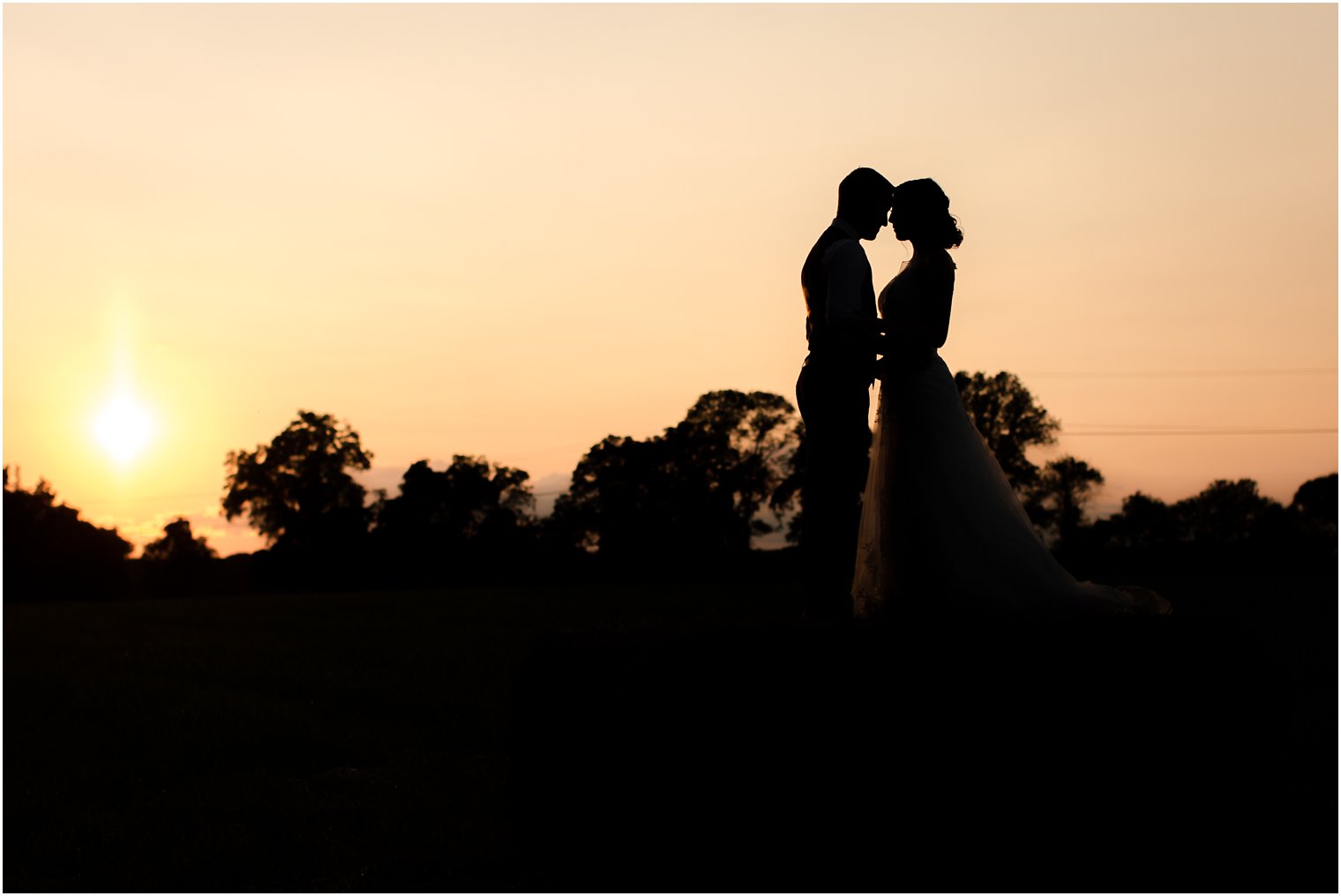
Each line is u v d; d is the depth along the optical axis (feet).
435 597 189.57
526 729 21.42
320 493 301.22
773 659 17.30
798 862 16.85
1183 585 140.05
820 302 21.50
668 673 17.71
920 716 16.80
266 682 70.23
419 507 296.92
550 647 20.76
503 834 28.27
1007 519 20.75
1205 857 16.75
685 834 17.46
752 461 270.67
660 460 273.54
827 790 16.87
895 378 21.54
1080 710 16.76
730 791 17.24
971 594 20.36
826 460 22.06
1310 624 76.84
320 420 305.94
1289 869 16.94
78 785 40.19
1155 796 16.72
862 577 21.57
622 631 21.44
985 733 16.71
